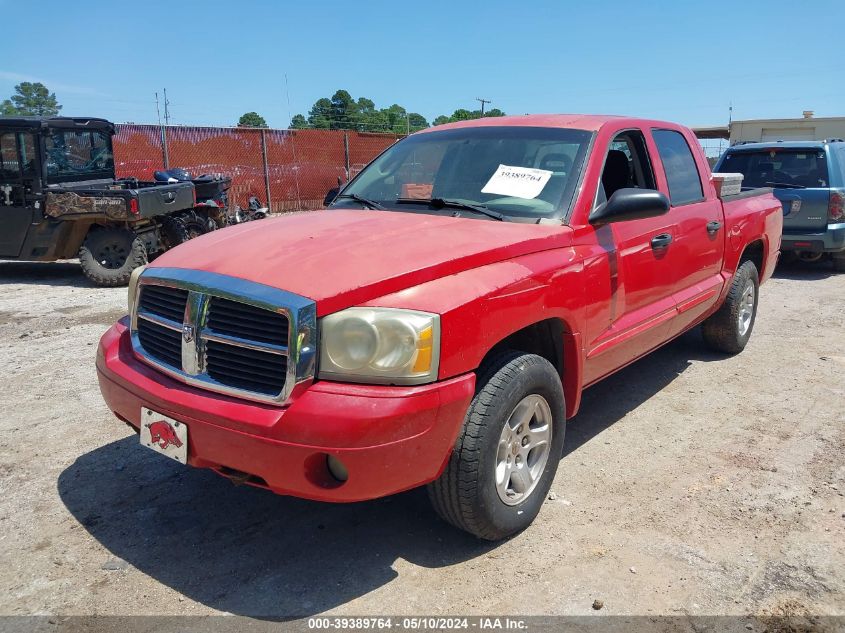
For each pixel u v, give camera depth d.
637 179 4.57
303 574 3.04
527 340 3.57
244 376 2.79
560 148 3.99
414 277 2.82
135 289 3.30
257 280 2.80
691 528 3.40
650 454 4.23
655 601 2.88
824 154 9.79
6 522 3.42
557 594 2.92
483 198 3.84
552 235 3.46
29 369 5.72
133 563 3.11
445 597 2.89
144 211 9.32
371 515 3.52
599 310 3.73
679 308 4.71
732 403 5.08
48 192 9.35
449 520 3.11
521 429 3.27
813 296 8.79
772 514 3.53
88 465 4.03
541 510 3.57
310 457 2.61
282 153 18.44
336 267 2.83
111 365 3.26
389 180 4.27
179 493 3.73
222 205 11.77
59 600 2.85
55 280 10.23
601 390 5.36
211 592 2.92
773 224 6.31
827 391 5.32
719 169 10.63
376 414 2.57
